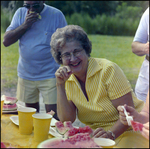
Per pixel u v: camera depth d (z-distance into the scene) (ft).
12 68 32.96
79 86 6.59
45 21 10.09
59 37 6.43
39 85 10.37
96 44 52.06
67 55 6.40
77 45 6.34
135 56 43.91
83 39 6.41
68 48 6.35
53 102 10.28
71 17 64.23
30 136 5.27
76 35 6.33
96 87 6.41
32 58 10.15
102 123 6.65
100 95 6.39
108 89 6.34
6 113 6.93
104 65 6.46
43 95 10.44
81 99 6.63
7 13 54.29
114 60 40.96
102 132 5.68
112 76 6.28
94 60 6.61
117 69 6.41
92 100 6.53
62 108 6.68
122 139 5.68
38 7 9.85
